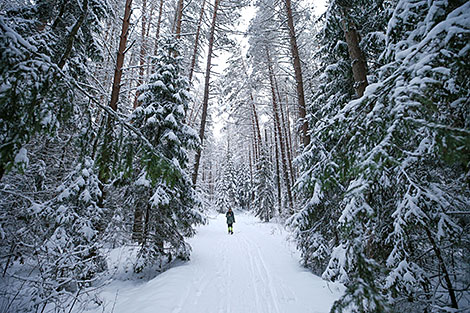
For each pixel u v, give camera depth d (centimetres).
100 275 438
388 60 320
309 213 608
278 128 1802
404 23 272
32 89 180
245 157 4222
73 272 393
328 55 700
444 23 183
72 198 486
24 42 179
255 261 732
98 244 442
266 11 1225
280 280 555
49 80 195
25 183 509
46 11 477
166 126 686
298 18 1053
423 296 292
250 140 2866
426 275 279
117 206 623
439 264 271
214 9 1271
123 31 648
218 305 427
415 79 191
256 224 1791
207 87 1195
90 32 520
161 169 266
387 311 135
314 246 600
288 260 736
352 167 245
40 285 317
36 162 576
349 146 274
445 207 267
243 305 432
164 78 708
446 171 314
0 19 169
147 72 1297
